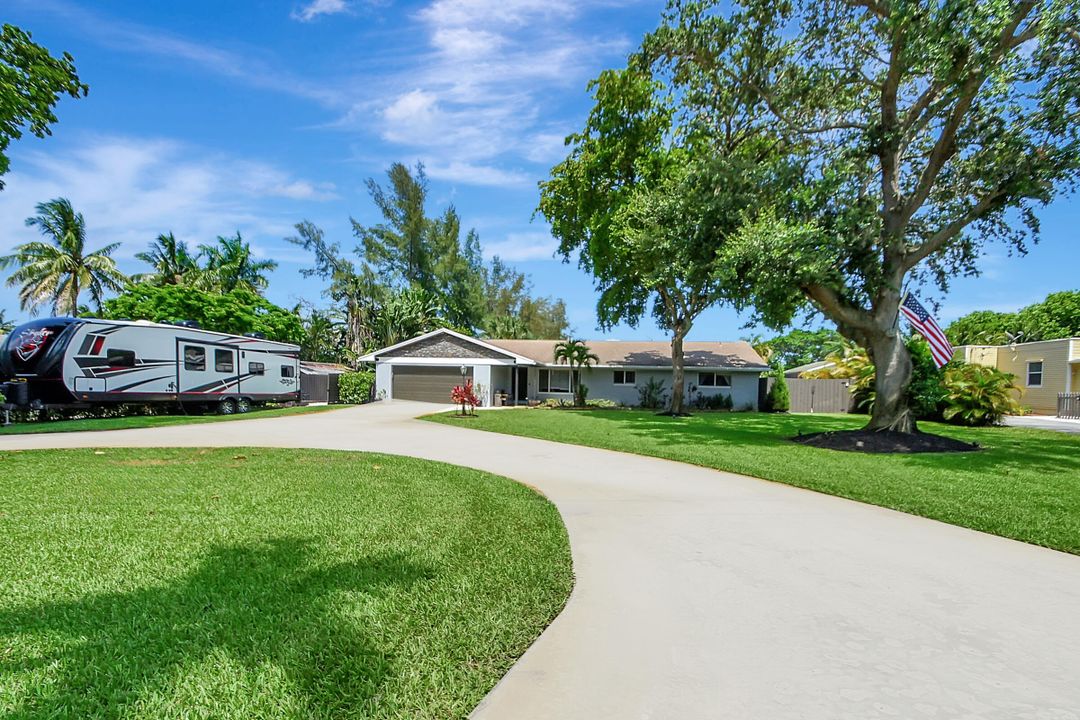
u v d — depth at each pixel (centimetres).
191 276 3409
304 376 2883
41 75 1077
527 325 5519
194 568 396
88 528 496
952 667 279
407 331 3688
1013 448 1159
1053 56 1048
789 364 6072
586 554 452
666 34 1371
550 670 273
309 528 504
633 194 1880
